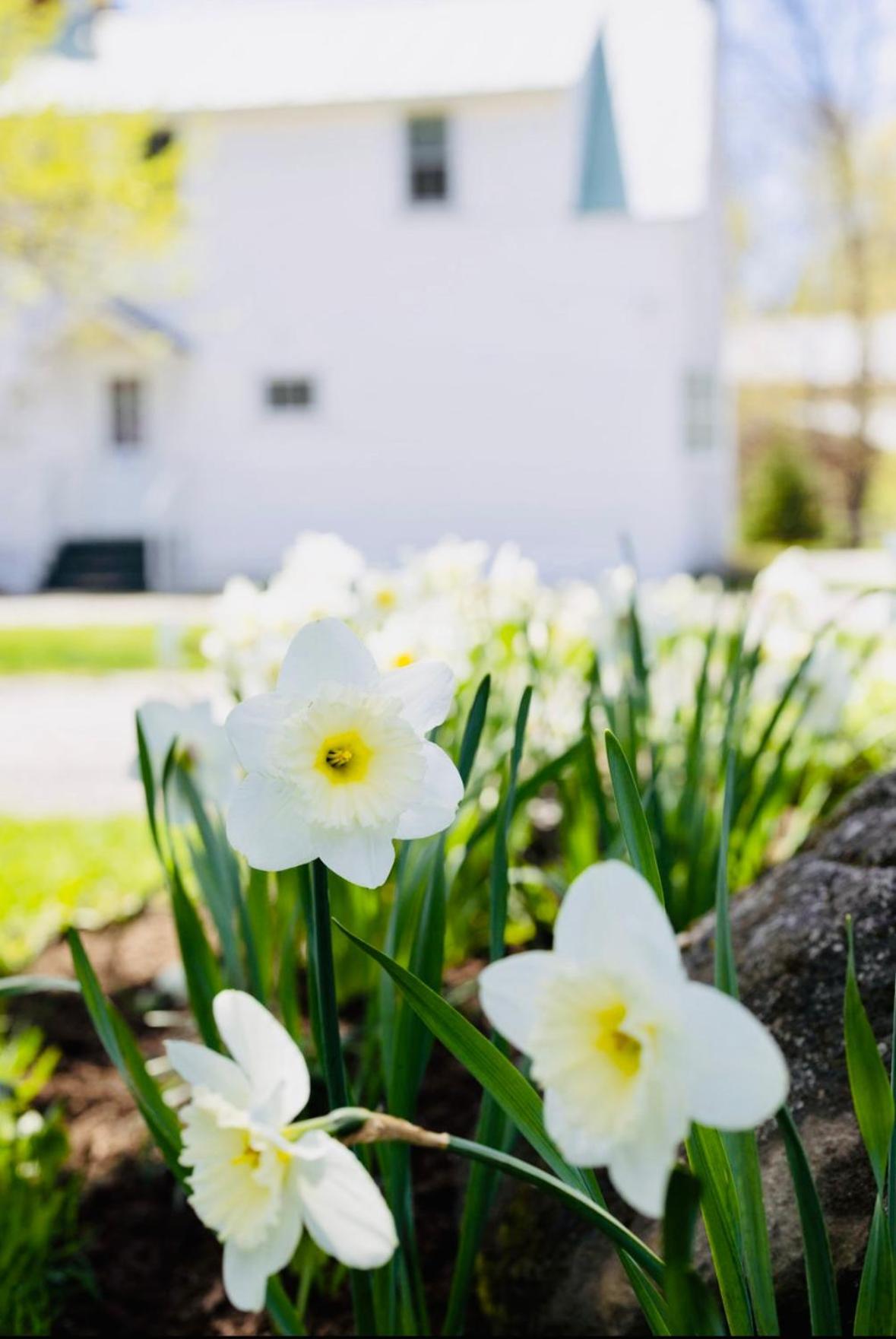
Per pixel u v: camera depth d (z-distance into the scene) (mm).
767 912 1943
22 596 19422
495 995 909
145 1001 3186
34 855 5129
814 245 31375
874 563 21562
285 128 20078
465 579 3744
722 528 21375
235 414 20406
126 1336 2098
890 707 4801
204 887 2082
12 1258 2178
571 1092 834
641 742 2918
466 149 19844
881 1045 1641
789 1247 1529
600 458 19891
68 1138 2590
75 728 8945
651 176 20594
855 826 2094
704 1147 1180
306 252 20203
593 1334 1739
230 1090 986
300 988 2873
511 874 2975
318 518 20406
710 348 21125
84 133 15281
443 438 20156
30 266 16719
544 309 19859
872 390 30906
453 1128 2432
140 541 20328
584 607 3834
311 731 1084
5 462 20219
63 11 15391
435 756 1145
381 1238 921
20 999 3426
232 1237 926
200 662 10820
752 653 2896
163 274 19297
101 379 20344
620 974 838
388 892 2682
